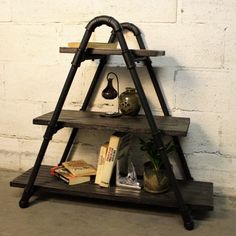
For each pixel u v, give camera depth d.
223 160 2.18
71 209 2.02
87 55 1.95
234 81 2.09
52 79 2.36
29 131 2.47
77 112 2.24
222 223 1.88
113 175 2.10
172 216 1.95
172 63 2.15
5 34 2.38
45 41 2.32
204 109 2.15
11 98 2.46
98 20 1.82
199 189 2.05
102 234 1.76
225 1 2.02
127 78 2.23
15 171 2.55
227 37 2.05
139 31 2.12
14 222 1.87
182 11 2.08
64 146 2.42
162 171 1.96
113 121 1.98
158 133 1.79
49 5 2.27
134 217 1.93
